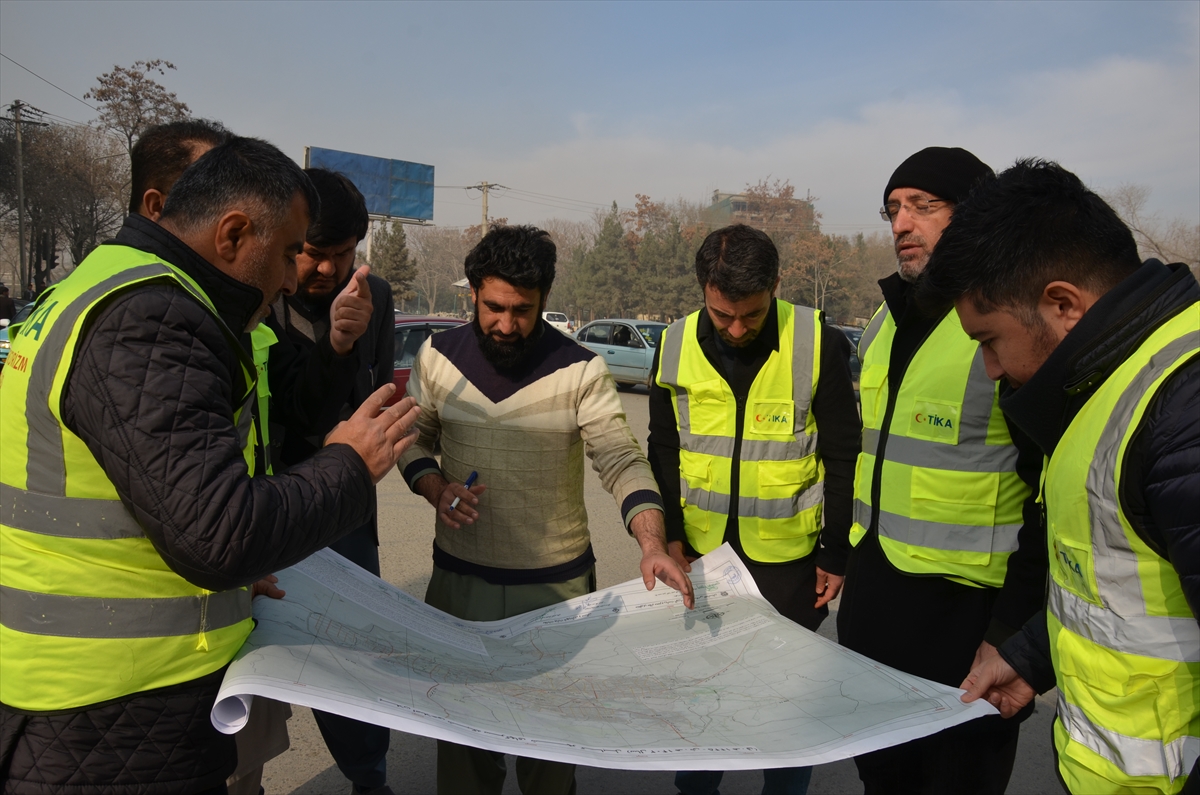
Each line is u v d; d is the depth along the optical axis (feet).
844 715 4.58
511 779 8.96
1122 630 3.56
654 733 4.34
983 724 5.87
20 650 3.89
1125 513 3.39
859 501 6.79
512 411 6.76
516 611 6.94
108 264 4.03
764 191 191.21
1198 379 3.15
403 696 4.10
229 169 4.21
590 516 20.81
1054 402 3.87
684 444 7.98
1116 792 3.70
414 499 21.86
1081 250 3.61
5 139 118.32
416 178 128.47
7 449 3.97
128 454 3.63
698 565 6.75
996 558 5.95
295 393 6.88
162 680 4.03
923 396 6.20
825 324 7.64
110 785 4.00
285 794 8.50
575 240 272.72
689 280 181.47
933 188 6.18
